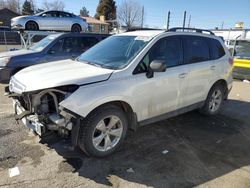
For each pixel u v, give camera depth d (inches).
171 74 168.7
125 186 123.0
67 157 145.9
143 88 153.1
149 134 181.2
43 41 333.1
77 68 153.2
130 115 154.9
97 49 183.8
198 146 166.2
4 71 283.1
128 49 164.1
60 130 131.0
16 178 125.5
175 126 198.1
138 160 146.0
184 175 133.2
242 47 452.1
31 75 147.6
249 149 165.0
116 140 150.6
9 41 1272.1
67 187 120.6
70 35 324.2
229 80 225.5
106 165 139.9
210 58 205.5
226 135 185.5
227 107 257.4
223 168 141.1
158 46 164.9
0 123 190.1
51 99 137.9
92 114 135.7
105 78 139.0
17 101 151.9
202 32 206.4
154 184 125.2
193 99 194.1
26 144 158.7
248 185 126.9
